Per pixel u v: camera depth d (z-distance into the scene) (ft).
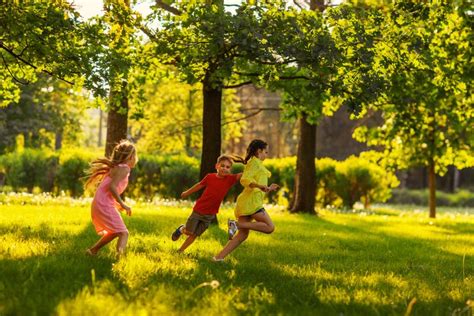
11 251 27.45
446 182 225.15
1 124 130.31
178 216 57.00
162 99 143.23
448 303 22.43
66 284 20.72
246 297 21.30
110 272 23.61
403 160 82.69
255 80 49.11
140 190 100.83
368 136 80.02
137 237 37.40
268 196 108.58
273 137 204.85
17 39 35.78
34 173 98.37
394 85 46.03
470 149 76.18
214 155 52.31
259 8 41.42
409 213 108.06
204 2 42.78
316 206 105.91
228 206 89.20
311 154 76.74
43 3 36.47
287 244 40.98
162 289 20.54
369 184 104.22
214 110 52.39
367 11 43.93
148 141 143.02
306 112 61.36
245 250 36.19
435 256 39.32
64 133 152.35
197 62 43.93
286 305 20.62
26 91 131.95
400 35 44.88
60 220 45.93
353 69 42.60
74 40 38.24
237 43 40.04
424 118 61.82
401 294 23.80
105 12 42.70
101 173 27.32
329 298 22.06
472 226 67.51
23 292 19.11
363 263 34.12
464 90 47.96
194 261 28.76
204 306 18.93
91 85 36.73
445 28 43.21
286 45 39.42
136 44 44.93
